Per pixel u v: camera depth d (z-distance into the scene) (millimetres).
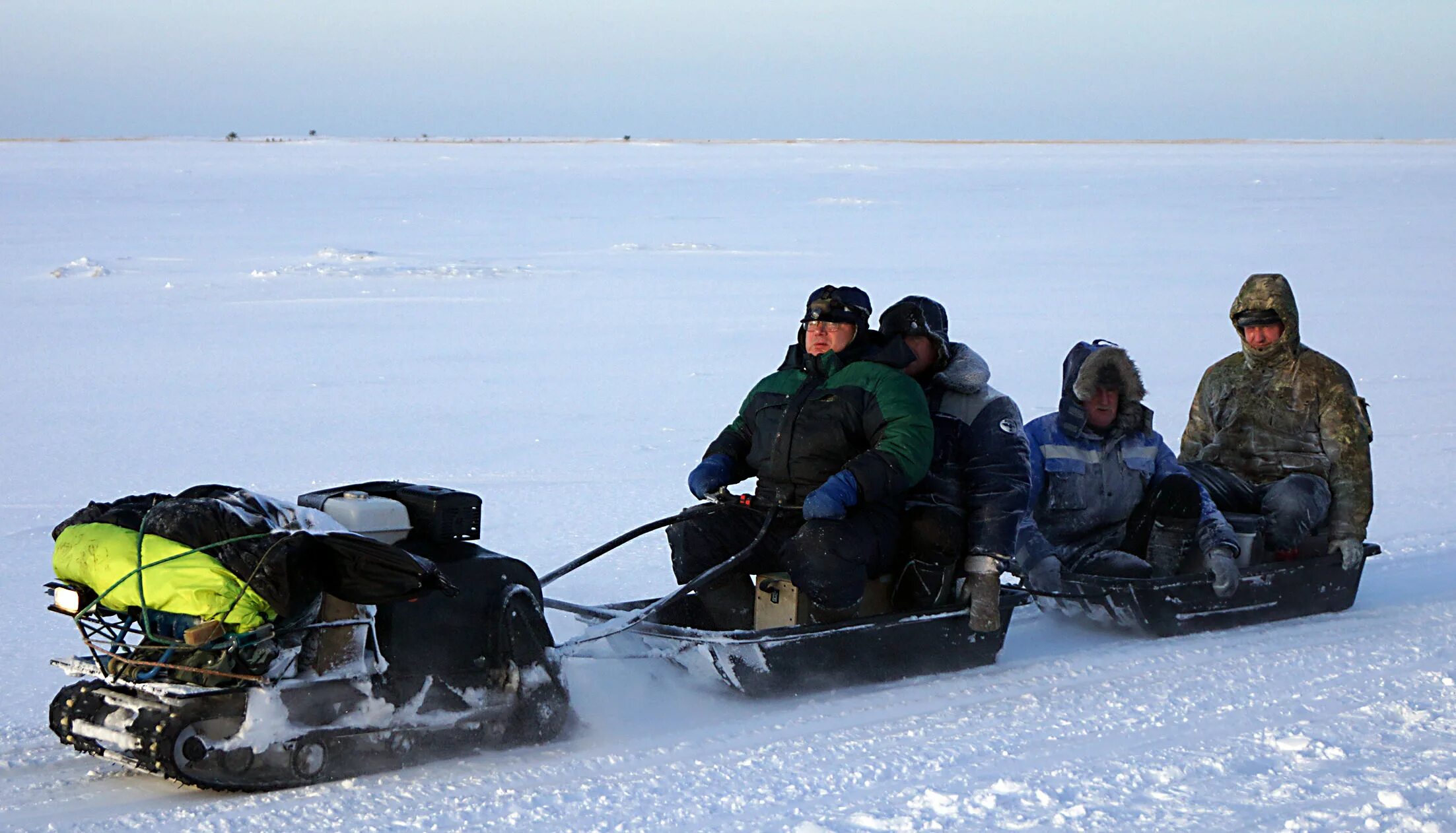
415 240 35750
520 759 5207
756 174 82750
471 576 5273
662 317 21125
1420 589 8227
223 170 85062
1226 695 6160
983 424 6414
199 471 10852
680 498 10125
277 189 63219
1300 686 6289
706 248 33594
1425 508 10156
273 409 13734
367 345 18250
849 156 119812
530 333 19422
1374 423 13266
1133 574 7305
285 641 4809
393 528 5195
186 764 4477
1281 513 7750
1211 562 7316
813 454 6230
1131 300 23312
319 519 4859
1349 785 4922
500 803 4738
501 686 5320
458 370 16281
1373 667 6621
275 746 4684
